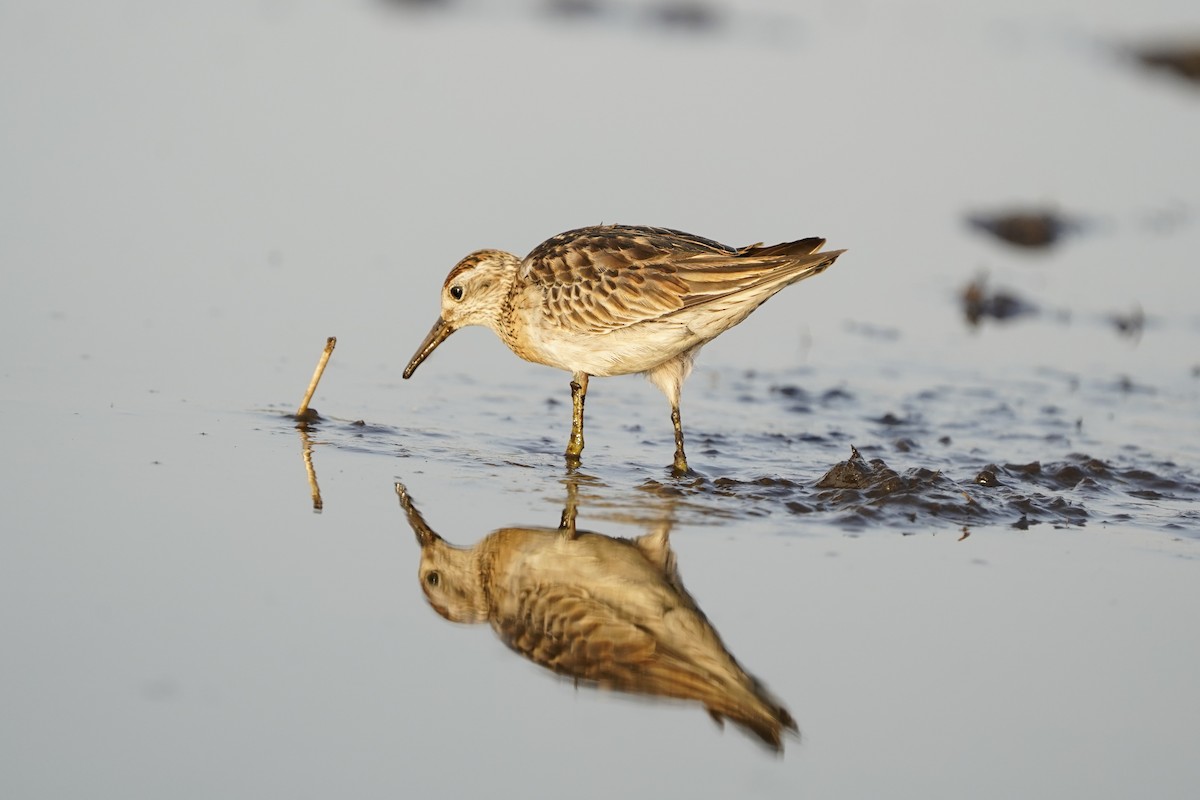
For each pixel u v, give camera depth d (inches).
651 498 512.4
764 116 1018.7
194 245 751.7
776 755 369.4
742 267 518.6
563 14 1241.4
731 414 614.5
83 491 486.9
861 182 916.6
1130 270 834.8
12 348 613.3
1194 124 1077.8
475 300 574.6
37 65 985.5
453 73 1053.2
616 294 530.9
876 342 718.5
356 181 852.0
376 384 617.3
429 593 438.0
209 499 487.8
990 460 566.3
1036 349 714.8
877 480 520.1
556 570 460.1
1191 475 555.5
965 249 847.1
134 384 587.8
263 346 641.6
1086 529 501.0
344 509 487.8
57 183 811.4
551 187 854.5
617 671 408.2
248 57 1046.4
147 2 1155.3
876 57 1175.6
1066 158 996.6
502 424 586.2
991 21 1296.8
